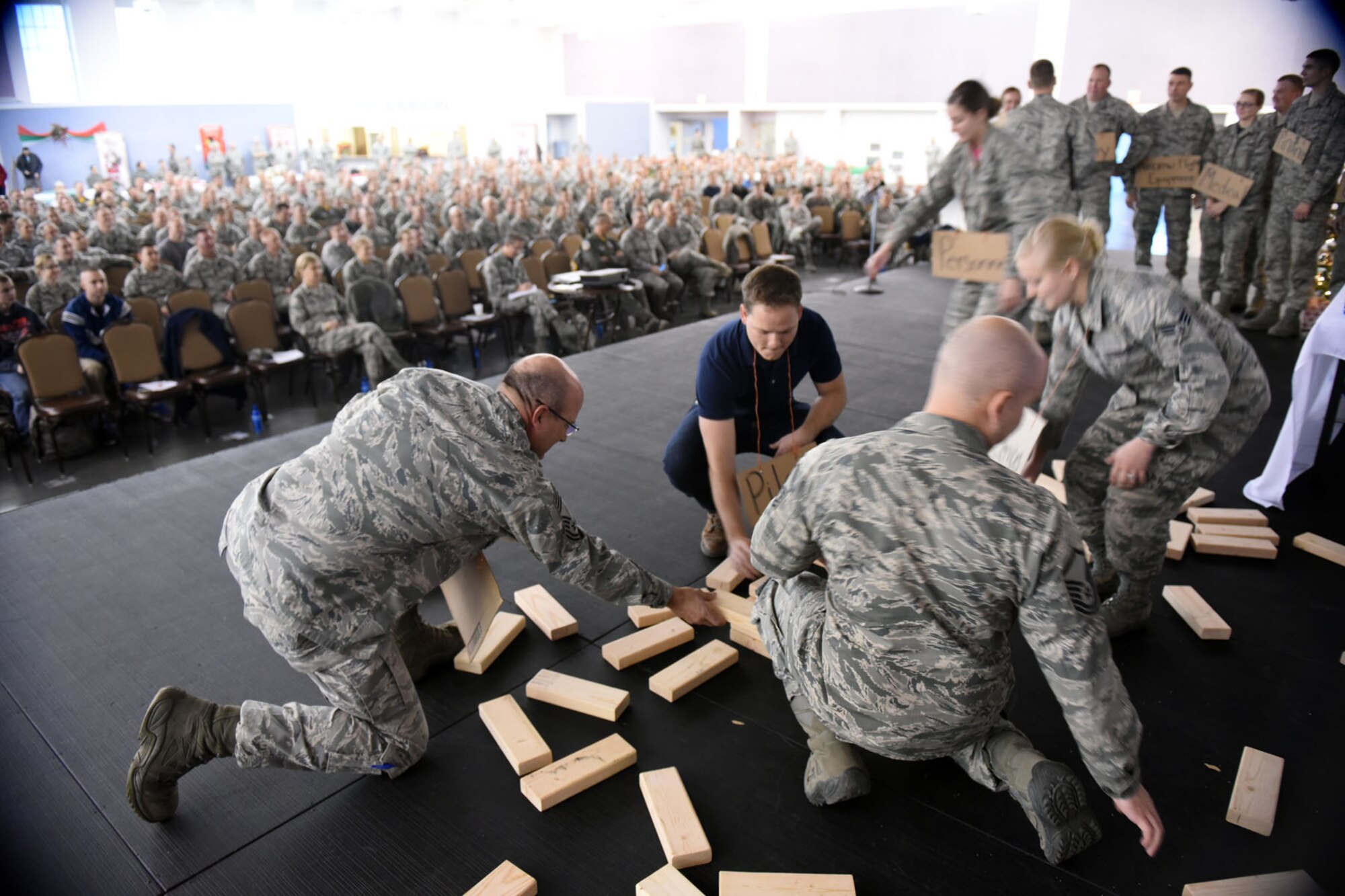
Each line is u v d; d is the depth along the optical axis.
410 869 1.74
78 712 2.24
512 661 2.44
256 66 22.58
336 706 1.83
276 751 1.79
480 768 2.02
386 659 1.83
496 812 1.89
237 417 6.20
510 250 7.77
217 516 3.44
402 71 25.17
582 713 2.19
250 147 22.31
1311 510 3.31
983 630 1.40
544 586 2.84
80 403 5.12
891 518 1.37
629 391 5.06
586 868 1.74
